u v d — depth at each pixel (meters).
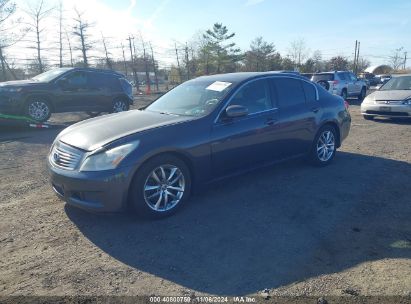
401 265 3.04
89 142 3.82
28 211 4.23
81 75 11.62
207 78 5.36
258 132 4.77
